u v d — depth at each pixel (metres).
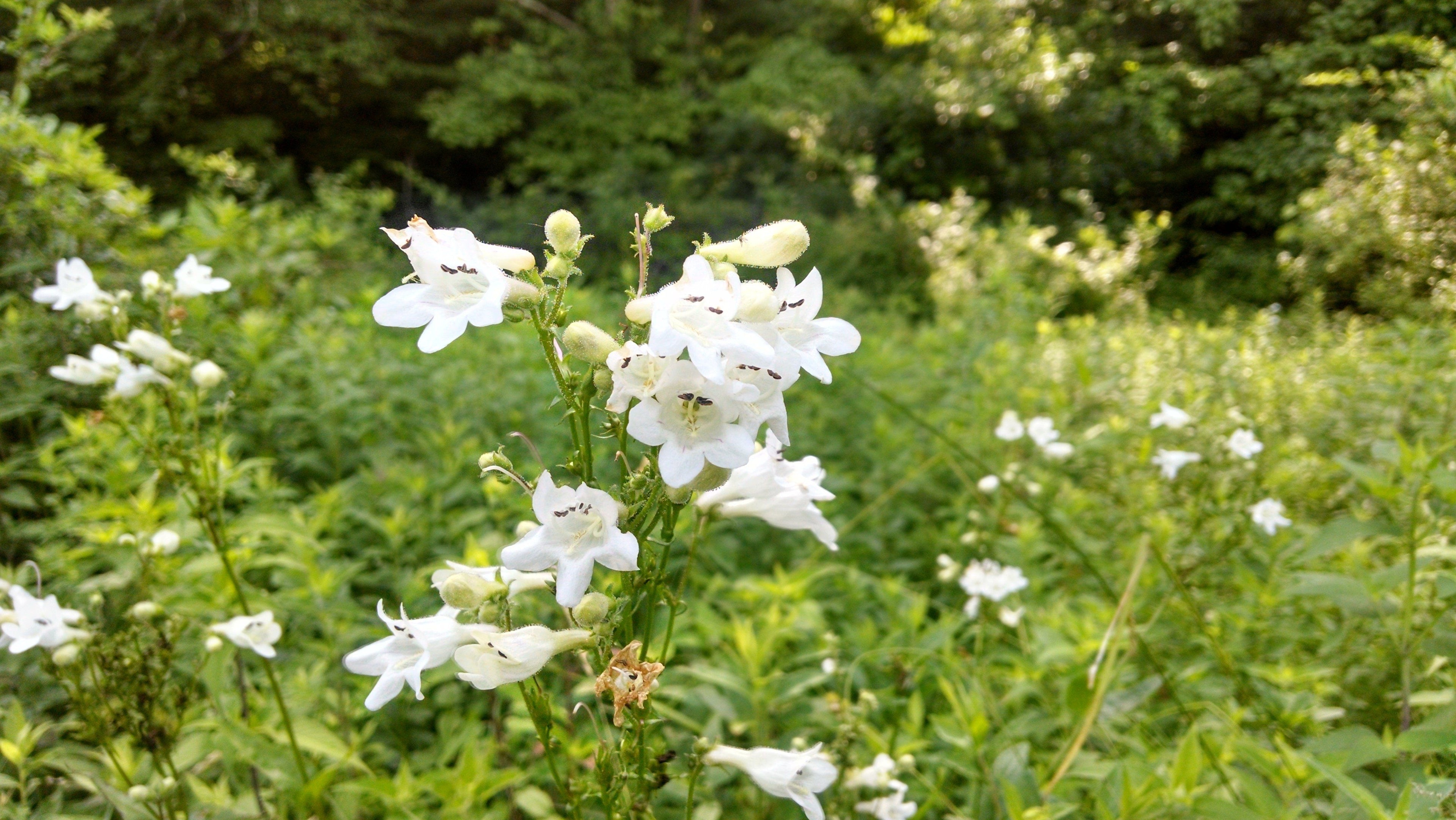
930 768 3.47
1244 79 17.75
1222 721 3.19
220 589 3.43
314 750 3.08
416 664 1.88
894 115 21.17
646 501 1.95
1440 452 2.84
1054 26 21.67
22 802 3.00
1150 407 6.45
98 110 16.95
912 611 4.07
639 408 1.76
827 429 7.36
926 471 6.35
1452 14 14.13
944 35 22.16
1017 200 21.27
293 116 21.11
